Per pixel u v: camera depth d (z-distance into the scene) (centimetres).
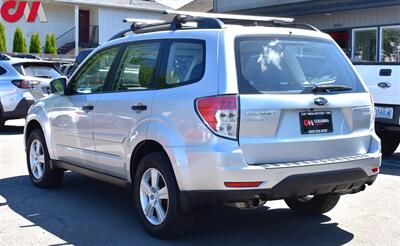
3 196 705
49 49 3344
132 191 579
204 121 483
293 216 634
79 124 648
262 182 475
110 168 605
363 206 674
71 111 664
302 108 504
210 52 505
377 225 597
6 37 3459
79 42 3594
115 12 3678
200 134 485
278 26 577
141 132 542
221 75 488
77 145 658
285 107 495
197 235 557
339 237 556
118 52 619
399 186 780
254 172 472
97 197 706
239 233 566
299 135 504
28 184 773
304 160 505
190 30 540
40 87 1316
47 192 729
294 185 489
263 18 572
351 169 521
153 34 580
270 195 482
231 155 472
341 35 1941
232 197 476
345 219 620
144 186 548
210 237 551
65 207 656
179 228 521
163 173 518
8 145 1118
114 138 589
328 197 605
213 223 602
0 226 580
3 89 1289
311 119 512
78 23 3484
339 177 512
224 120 477
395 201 697
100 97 616
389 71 948
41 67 1367
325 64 550
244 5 2256
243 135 480
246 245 529
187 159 491
